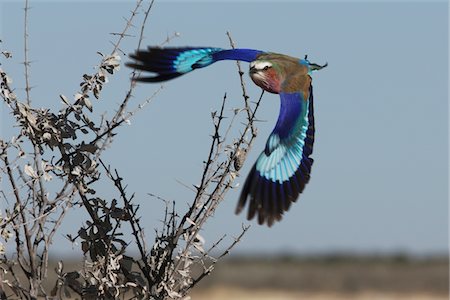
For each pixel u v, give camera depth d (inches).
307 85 438.3
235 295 3388.3
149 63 428.5
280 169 406.0
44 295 518.3
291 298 3368.6
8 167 525.0
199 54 442.0
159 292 524.4
